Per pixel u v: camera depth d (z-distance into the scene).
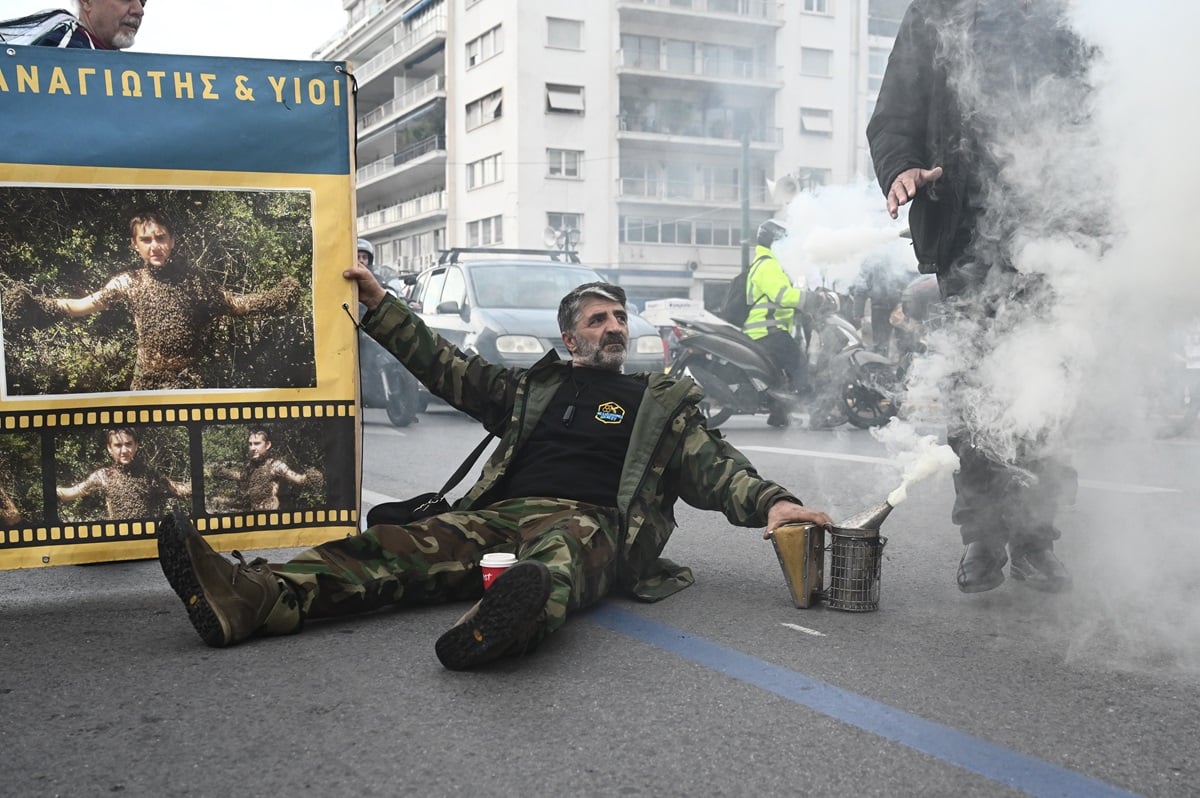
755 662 2.59
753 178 37.72
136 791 1.88
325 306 3.41
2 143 3.13
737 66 37.56
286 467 3.39
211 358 3.32
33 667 2.57
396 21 48.12
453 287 10.44
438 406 12.25
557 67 38.38
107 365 3.23
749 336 8.59
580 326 3.35
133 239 3.24
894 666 2.56
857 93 34.28
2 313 3.14
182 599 2.69
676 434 3.28
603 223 39.00
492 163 40.25
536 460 3.29
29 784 1.91
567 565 2.73
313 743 2.08
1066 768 1.97
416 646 2.72
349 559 2.91
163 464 3.29
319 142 3.39
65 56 3.17
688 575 3.44
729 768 1.96
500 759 2.00
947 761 2.00
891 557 3.88
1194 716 2.23
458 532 3.04
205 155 3.29
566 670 2.53
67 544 3.22
